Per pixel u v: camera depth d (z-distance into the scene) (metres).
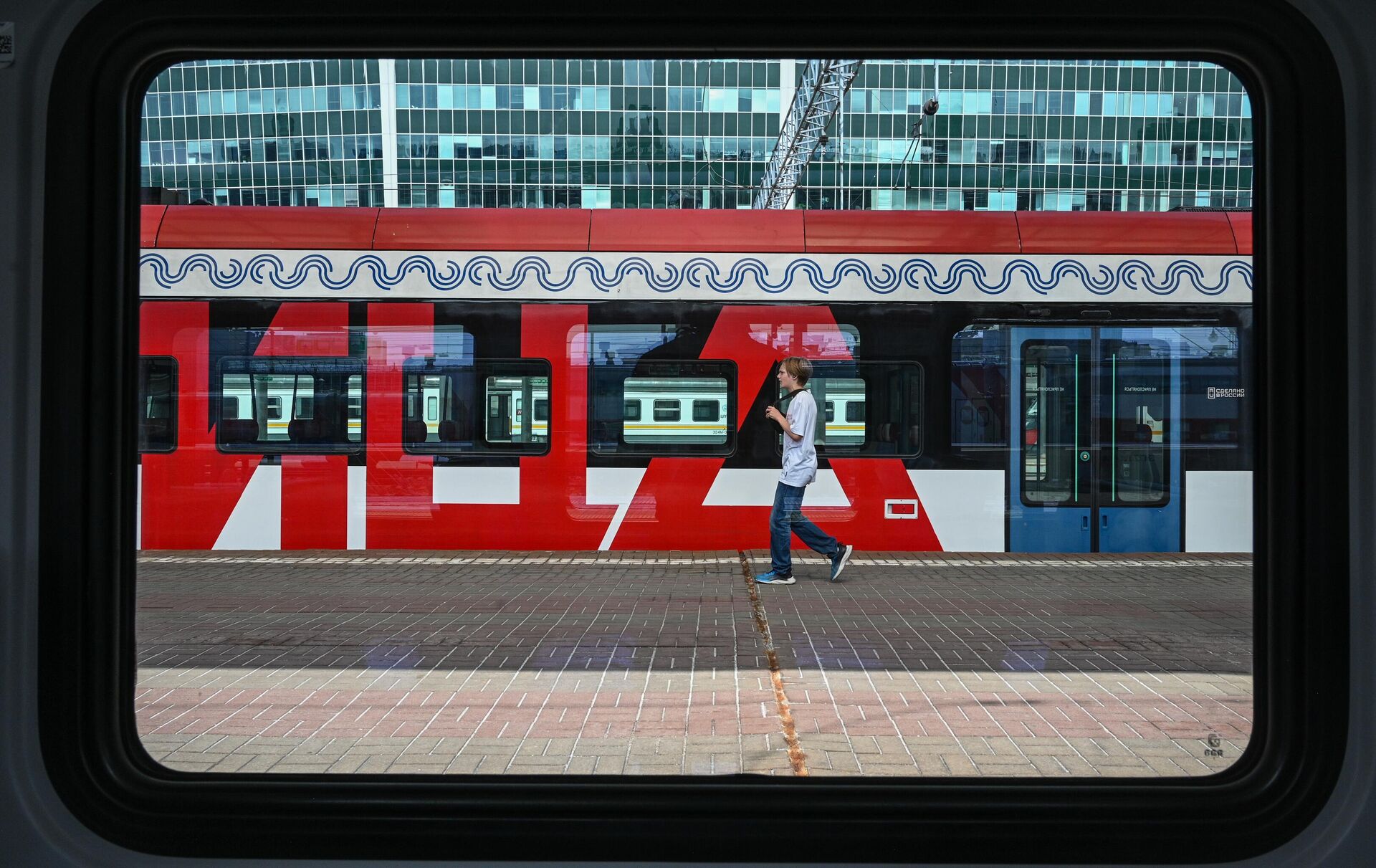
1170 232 9.46
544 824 1.85
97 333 1.89
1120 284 9.45
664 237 9.45
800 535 8.23
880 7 1.85
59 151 1.86
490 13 1.86
